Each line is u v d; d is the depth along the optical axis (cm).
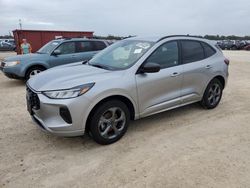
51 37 2116
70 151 383
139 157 363
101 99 375
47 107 362
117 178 315
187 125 480
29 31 2031
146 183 304
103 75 396
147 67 409
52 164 348
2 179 314
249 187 295
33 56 884
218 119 511
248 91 753
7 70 859
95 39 993
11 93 755
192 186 297
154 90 440
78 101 357
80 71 427
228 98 671
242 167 336
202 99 550
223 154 370
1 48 3778
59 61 912
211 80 548
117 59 459
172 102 475
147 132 448
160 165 342
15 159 360
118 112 405
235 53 3006
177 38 491
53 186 302
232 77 1015
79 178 316
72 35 2192
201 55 532
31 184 306
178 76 473
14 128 470
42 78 415
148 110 441
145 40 477
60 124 361
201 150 382
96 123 379
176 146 396
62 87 363
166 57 464
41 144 406
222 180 308
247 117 522
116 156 367
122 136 421
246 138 423
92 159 360
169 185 299
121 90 394
